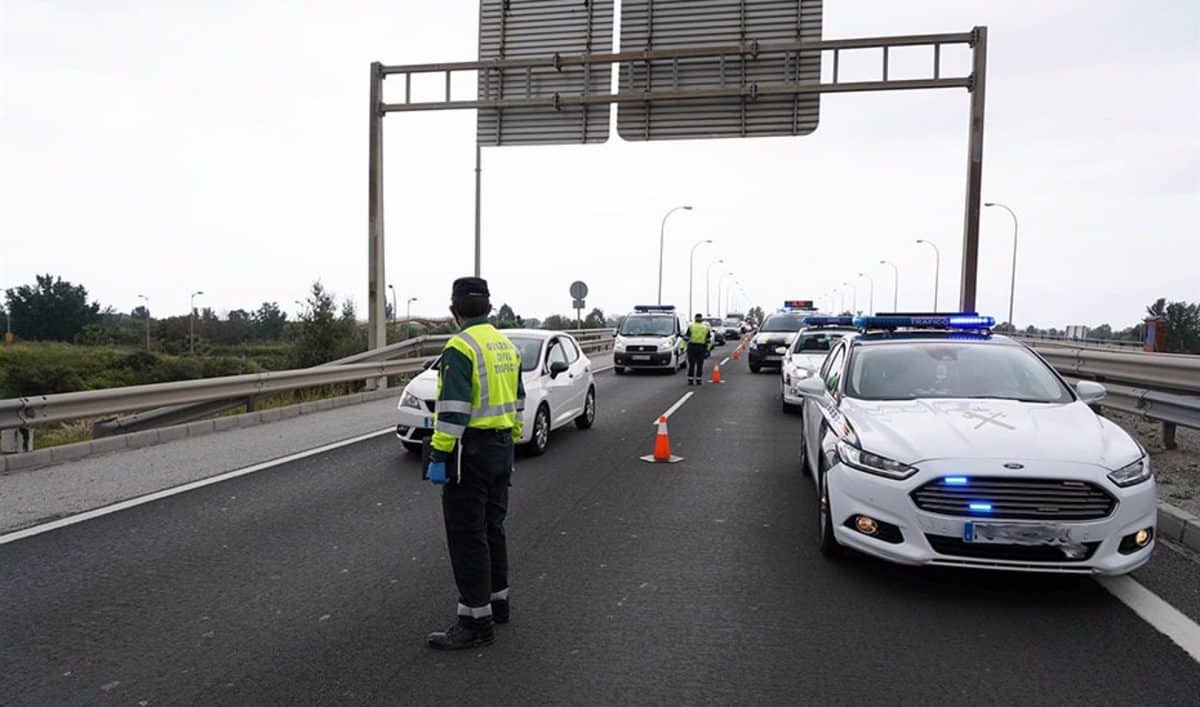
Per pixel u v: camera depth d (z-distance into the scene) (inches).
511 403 172.7
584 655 157.2
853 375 250.7
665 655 156.9
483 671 150.3
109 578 200.7
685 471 342.0
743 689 142.6
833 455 210.5
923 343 262.7
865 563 213.9
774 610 180.1
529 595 190.9
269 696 140.3
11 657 155.5
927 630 168.1
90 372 1625.2
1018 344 261.9
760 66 600.7
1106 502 175.2
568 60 617.6
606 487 309.6
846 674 148.2
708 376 884.6
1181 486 273.4
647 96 608.7
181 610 179.8
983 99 566.6
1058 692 140.9
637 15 617.6
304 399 621.3
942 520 177.9
